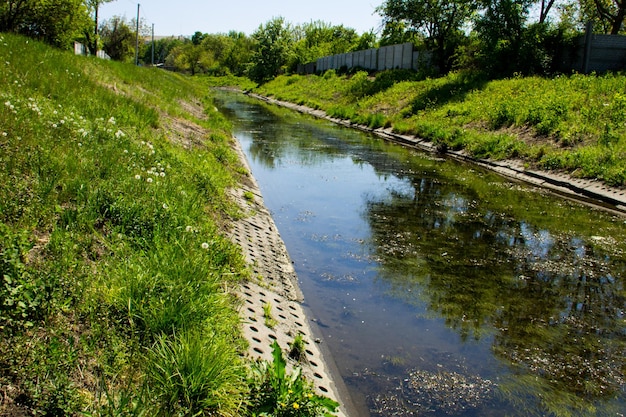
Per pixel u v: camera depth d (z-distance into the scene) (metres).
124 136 7.39
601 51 22.48
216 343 3.42
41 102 7.59
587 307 5.91
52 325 3.12
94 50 34.31
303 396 3.13
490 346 4.99
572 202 10.72
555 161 12.78
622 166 11.26
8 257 3.30
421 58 32.53
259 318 4.62
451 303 5.91
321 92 38.34
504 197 11.07
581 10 31.09
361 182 12.38
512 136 15.56
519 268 7.04
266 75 62.44
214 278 4.60
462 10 29.53
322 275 6.59
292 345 4.39
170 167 7.33
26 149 5.37
